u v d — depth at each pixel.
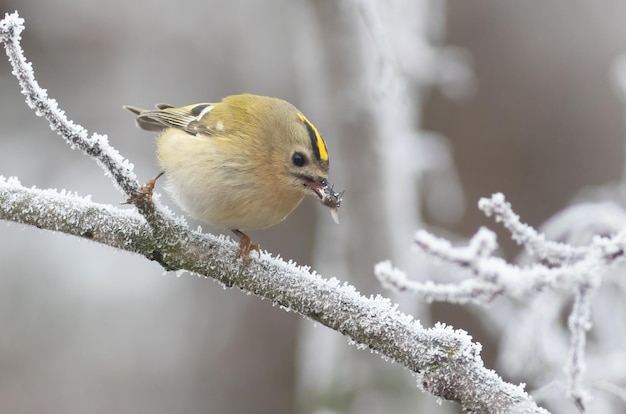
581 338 5.95
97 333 15.95
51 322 15.82
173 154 7.63
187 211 7.67
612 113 15.46
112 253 16.58
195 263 6.09
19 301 15.87
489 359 14.02
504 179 15.39
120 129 17.34
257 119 7.58
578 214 9.28
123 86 17.73
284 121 7.55
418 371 5.50
